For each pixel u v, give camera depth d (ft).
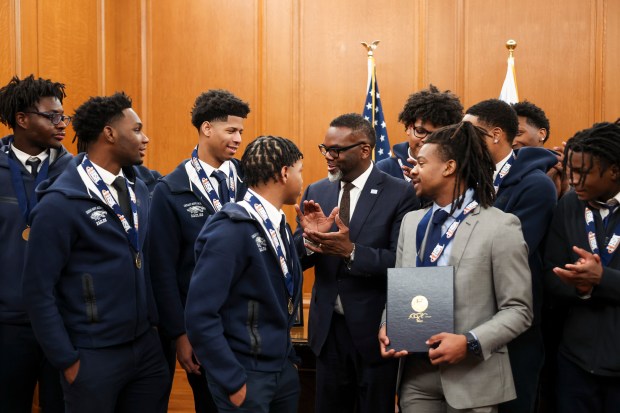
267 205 7.65
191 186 9.53
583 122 16.49
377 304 9.00
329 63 17.31
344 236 8.57
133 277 8.43
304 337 12.78
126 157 8.73
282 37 17.46
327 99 17.33
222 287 7.09
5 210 9.62
